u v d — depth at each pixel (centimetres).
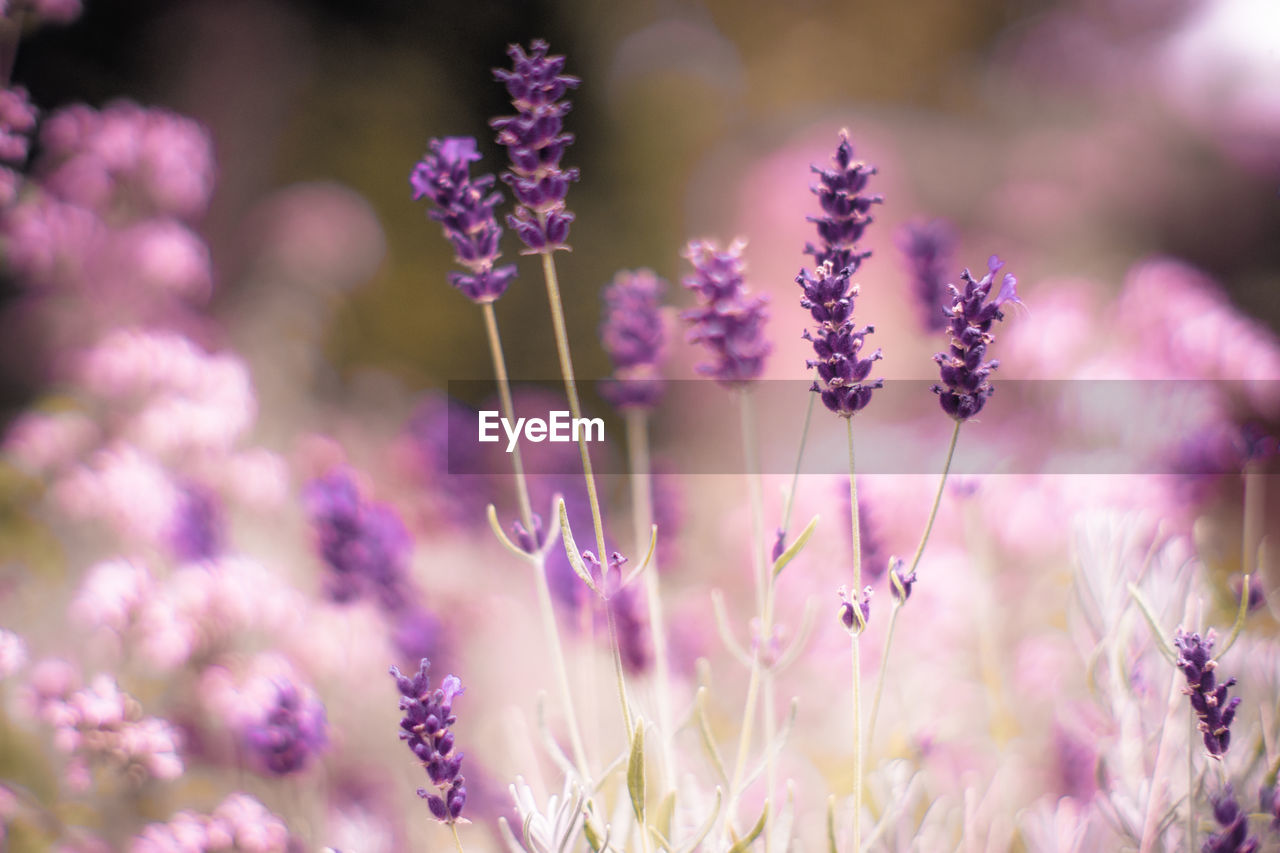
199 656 83
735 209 247
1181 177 234
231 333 158
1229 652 77
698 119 287
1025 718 86
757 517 74
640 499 80
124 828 80
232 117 240
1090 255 218
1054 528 92
